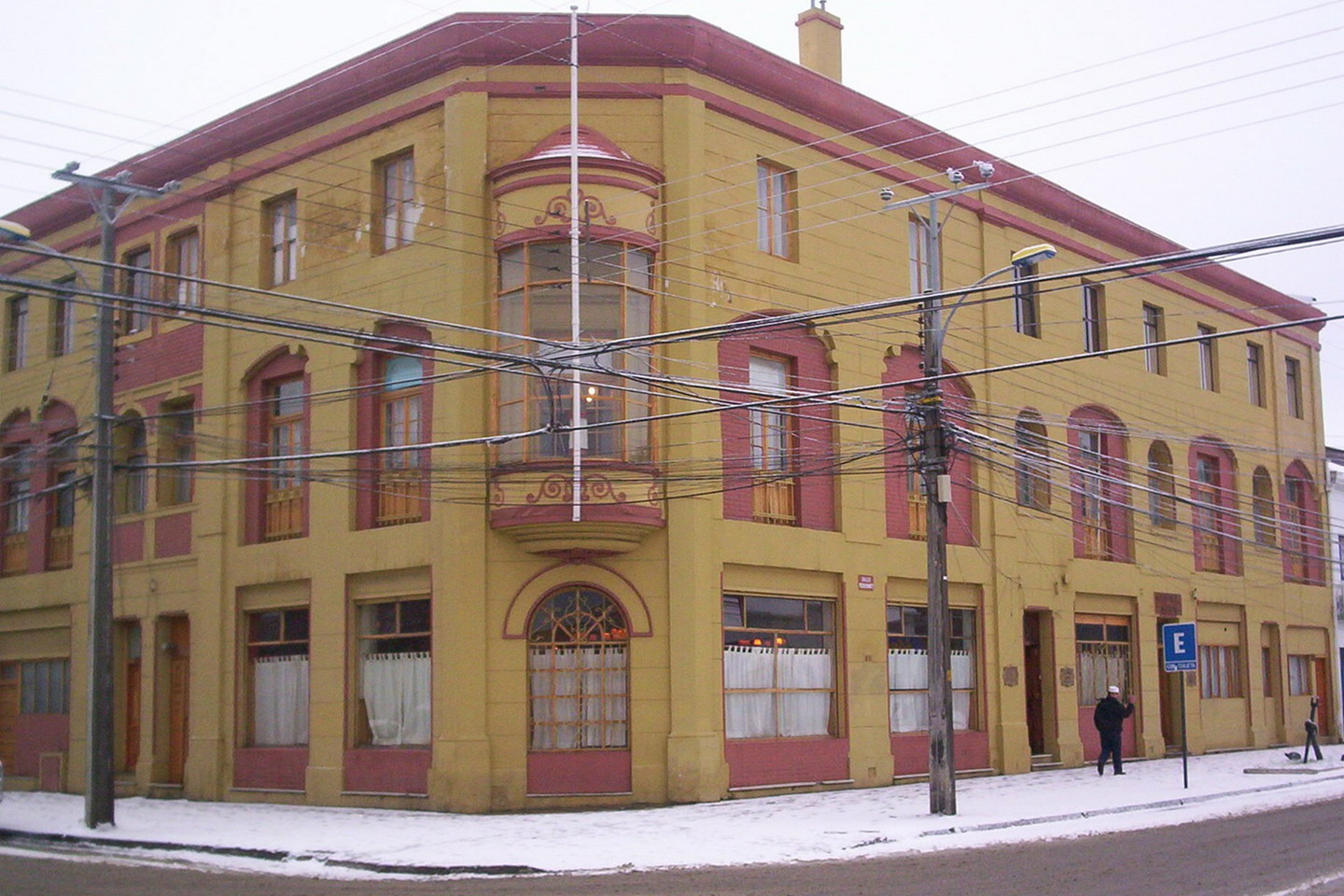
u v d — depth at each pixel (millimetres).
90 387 30703
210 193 28109
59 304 32188
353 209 25750
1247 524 38906
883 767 26469
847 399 26594
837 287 26938
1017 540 30562
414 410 24594
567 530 22406
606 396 22891
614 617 23250
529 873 16703
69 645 30828
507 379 23125
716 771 23203
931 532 21250
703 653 23250
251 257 27375
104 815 21781
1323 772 29453
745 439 24922
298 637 26078
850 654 26234
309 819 22375
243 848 19031
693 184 24109
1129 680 33938
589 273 22922
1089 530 33219
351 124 25812
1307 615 41344
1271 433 40656
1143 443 34844
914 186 28922
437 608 23047
